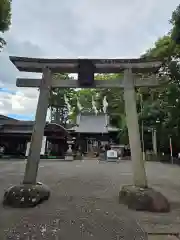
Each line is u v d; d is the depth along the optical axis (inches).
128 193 209.2
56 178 396.2
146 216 175.2
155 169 605.9
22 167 597.6
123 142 1264.8
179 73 565.0
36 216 171.9
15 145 1229.7
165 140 989.2
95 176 431.8
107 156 919.7
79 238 131.6
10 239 129.2
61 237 132.9
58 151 1223.5
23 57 252.2
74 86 256.4
